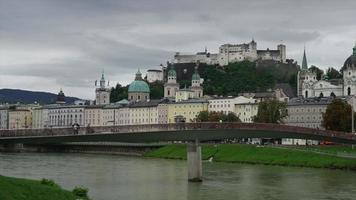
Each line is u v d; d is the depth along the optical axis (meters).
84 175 141.88
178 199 101.56
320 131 154.00
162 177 141.00
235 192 112.06
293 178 140.25
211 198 103.31
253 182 130.50
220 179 138.00
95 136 121.25
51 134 114.94
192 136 132.50
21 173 142.25
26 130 113.81
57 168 162.38
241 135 141.50
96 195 104.38
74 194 77.56
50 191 71.12
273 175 148.75
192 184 125.69
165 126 128.00
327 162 175.88
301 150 199.38
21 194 65.12
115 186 118.81
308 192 112.31
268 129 142.50
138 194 106.94
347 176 145.00
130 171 159.00
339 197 105.62
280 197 105.38
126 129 122.88
